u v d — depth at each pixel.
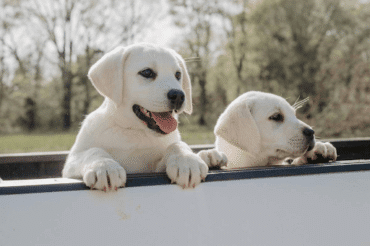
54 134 27.45
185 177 1.60
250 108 2.81
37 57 31.66
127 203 1.52
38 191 1.43
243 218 1.65
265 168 1.82
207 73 33.47
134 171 2.42
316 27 28.73
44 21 30.33
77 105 34.28
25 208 1.39
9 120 33.31
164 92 2.29
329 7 28.23
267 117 2.76
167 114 2.40
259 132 2.77
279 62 28.38
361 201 1.89
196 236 1.58
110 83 2.33
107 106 2.45
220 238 1.60
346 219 1.84
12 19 29.94
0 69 31.00
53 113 34.62
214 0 32.50
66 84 31.67
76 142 2.50
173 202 1.59
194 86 33.62
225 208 1.64
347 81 19.58
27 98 33.28
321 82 20.12
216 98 33.22
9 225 1.36
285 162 3.34
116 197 1.52
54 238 1.39
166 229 1.54
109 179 1.53
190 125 30.05
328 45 27.62
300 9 28.42
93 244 1.44
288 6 28.50
